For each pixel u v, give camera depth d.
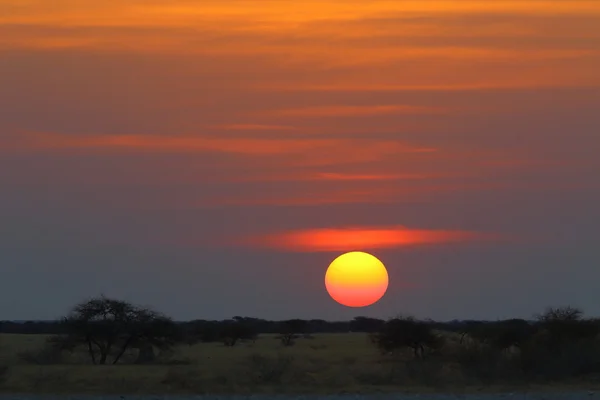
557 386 169.38
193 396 154.25
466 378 179.88
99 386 169.12
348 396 152.75
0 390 164.88
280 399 149.12
